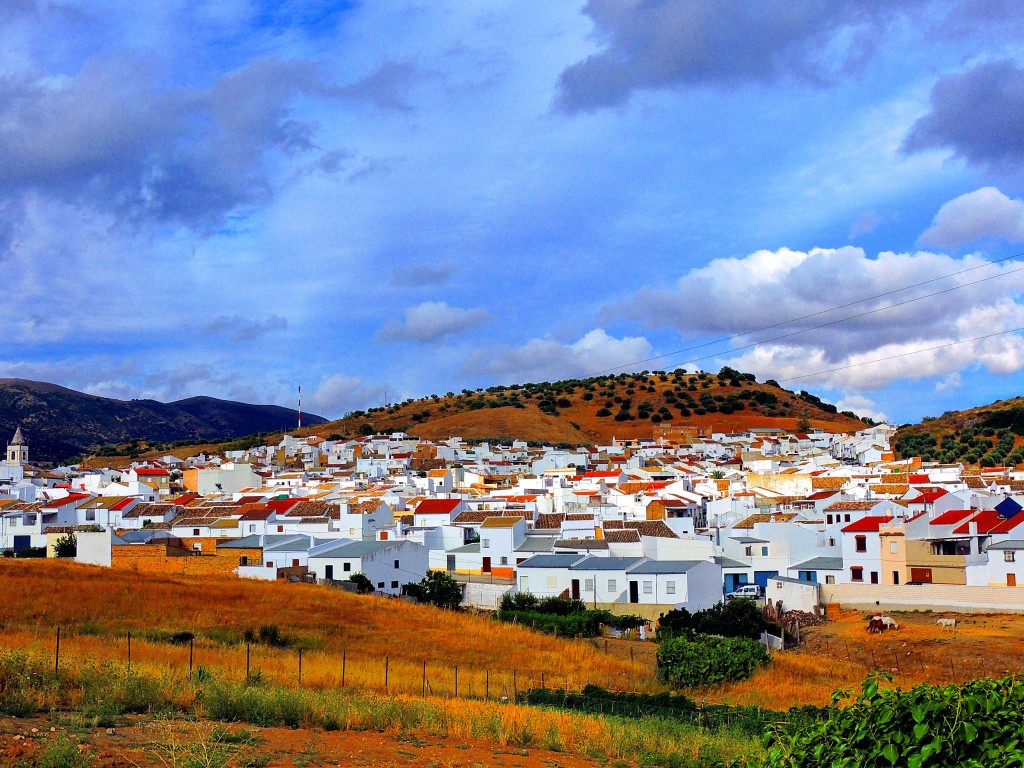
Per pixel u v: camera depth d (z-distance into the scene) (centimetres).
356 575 9875
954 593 9588
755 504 14062
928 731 1662
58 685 3381
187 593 7606
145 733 2811
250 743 2847
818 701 5544
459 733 3441
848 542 10638
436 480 17175
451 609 9462
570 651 6906
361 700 3806
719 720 4491
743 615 8306
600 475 17688
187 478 19100
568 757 3275
